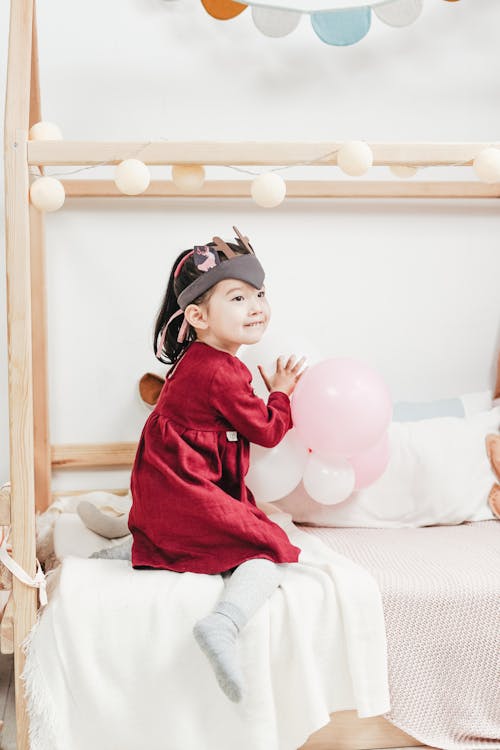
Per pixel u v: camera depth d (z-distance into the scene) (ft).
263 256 6.46
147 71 6.19
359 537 5.46
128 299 6.31
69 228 6.20
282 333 5.41
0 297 6.17
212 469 4.78
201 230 6.34
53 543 5.38
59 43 6.07
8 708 4.94
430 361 6.77
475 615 4.45
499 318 6.81
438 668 4.41
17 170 4.20
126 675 4.15
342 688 4.33
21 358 4.22
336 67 6.40
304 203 6.45
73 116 6.14
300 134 6.41
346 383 4.69
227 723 4.17
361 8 5.74
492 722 4.43
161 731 4.15
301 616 4.25
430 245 6.67
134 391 6.38
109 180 6.00
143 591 4.26
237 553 4.47
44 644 4.17
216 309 4.82
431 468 5.82
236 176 6.34
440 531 5.65
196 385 4.76
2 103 6.02
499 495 5.91
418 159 4.50
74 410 6.34
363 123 6.48
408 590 4.43
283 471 4.97
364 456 5.24
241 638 4.16
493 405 6.56
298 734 4.21
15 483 4.26
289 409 4.91
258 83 6.32
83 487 6.38
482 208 6.70
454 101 6.58
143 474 4.78
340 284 6.58
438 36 6.50
